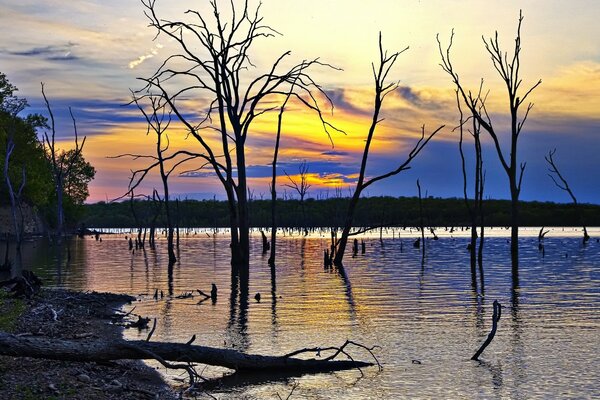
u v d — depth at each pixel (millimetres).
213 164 41062
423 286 31266
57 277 35781
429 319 20922
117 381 12195
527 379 13414
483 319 20906
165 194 50625
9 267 37406
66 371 12445
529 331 18719
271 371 13938
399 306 24094
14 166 78125
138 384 12609
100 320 20094
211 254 59156
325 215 139250
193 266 44500
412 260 50438
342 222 115500
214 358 13156
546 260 48969
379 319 20938
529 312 22500
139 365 14180
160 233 127188
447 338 17688
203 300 25797
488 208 144500
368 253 60125
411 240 86000
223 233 125312
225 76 41156
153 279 34781
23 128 80938
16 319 18156
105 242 86562
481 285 31609
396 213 137750
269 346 16641
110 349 12289
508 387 12852
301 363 14086
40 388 11164
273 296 27344
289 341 17297
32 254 58219
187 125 40688
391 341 17281
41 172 84938
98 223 170875
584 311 22688
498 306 15547
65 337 16312
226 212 157375
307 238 97125
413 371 14055
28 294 22719
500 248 65562
